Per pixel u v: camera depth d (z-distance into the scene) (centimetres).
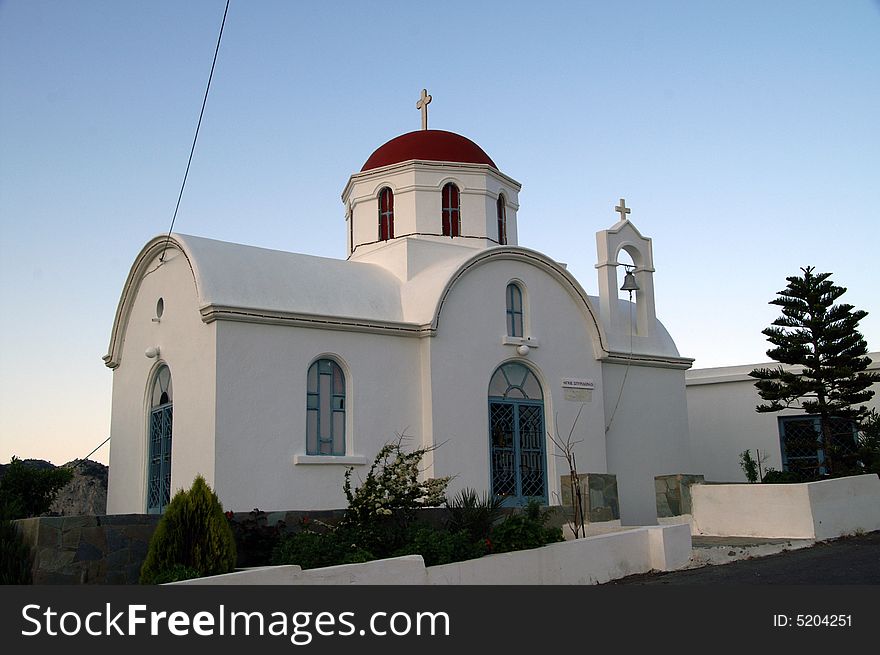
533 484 2080
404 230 2342
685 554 1591
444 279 2003
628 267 2473
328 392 1856
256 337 1762
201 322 1778
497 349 2070
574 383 2195
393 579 1223
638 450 2330
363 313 1938
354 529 1402
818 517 1772
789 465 2730
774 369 2836
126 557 1302
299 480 1762
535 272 2180
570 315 2233
